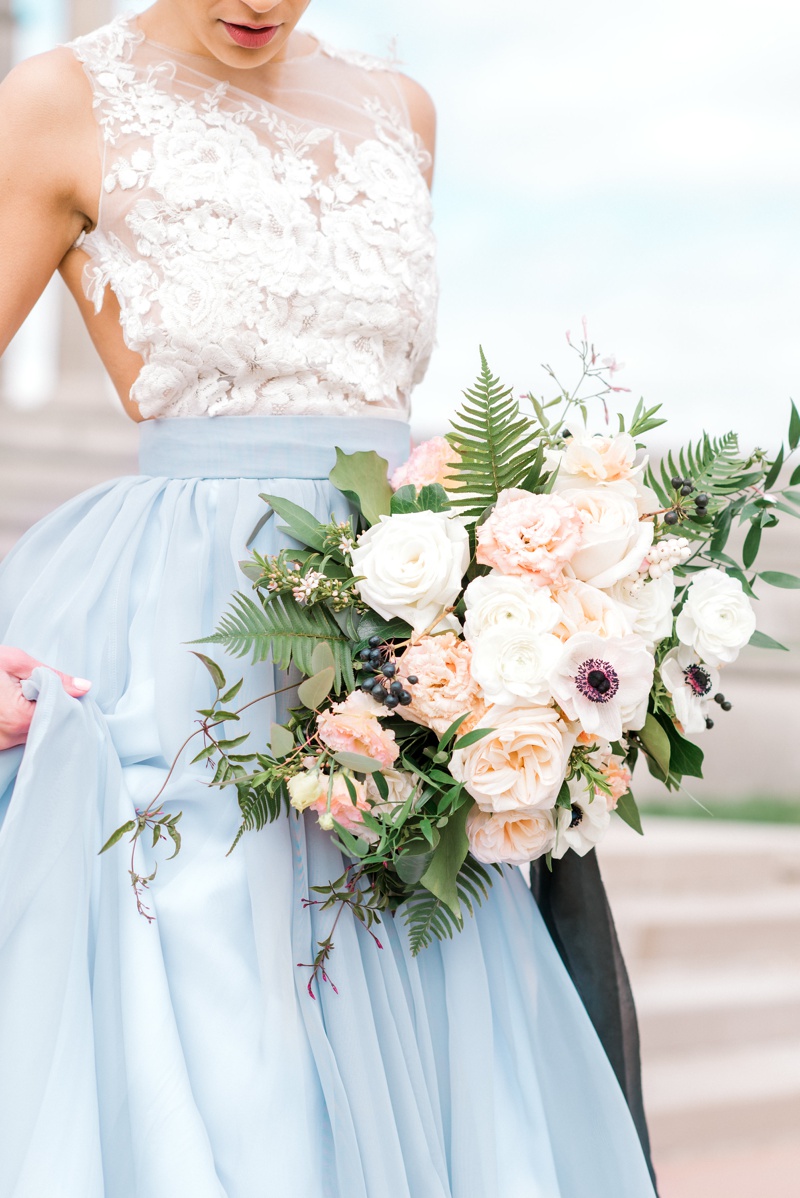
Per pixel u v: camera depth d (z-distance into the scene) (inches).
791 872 178.5
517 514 48.1
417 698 47.1
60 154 52.9
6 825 46.3
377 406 58.8
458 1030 54.6
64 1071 46.2
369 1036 51.1
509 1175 55.1
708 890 172.4
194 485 55.2
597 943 62.9
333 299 55.6
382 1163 49.4
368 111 60.4
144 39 55.5
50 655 53.1
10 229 53.2
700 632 51.6
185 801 51.4
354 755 45.9
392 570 47.5
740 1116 125.1
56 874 47.5
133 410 58.3
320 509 54.9
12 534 253.3
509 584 47.4
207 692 52.1
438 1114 53.9
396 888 52.9
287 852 51.3
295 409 55.8
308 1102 48.9
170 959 49.7
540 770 47.0
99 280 54.9
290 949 50.3
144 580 54.4
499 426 49.9
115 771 50.4
